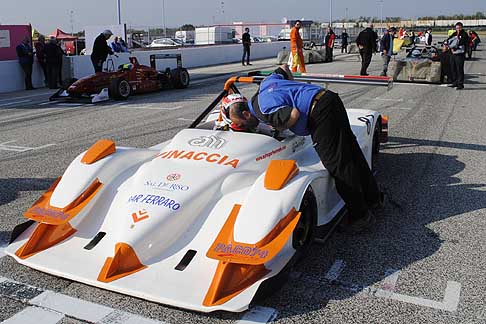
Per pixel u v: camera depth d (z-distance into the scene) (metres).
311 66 23.28
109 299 3.21
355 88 14.50
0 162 6.72
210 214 3.40
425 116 9.81
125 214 3.35
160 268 3.12
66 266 3.22
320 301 3.20
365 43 15.89
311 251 3.90
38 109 11.63
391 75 16.30
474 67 22.58
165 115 10.41
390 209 4.82
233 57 28.59
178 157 3.81
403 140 7.71
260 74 5.44
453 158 6.64
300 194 3.27
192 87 15.75
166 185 3.50
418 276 3.52
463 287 3.38
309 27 51.19
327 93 3.98
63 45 32.72
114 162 3.88
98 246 3.36
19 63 15.90
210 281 2.99
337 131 3.93
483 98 12.29
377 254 3.86
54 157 6.95
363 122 5.53
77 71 17.58
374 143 6.22
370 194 4.20
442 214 4.69
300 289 3.34
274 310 3.09
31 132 8.81
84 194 3.59
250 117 4.10
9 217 4.68
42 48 16.39
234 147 3.84
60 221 3.36
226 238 3.08
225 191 3.53
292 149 4.27
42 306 3.13
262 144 3.92
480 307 3.13
